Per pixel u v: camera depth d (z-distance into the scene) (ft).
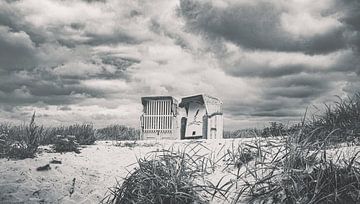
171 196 13.41
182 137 39.68
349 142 16.34
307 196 11.27
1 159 19.52
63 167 18.93
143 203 13.71
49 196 15.25
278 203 11.51
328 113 19.60
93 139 31.86
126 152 24.57
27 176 16.85
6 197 14.30
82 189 16.57
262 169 13.89
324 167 12.25
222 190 12.98
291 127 19.70
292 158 12.98
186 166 16.05
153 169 15.08
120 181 17.70
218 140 26.08
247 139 23.88
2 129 27.20
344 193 10.99
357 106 19.54
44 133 29.71
